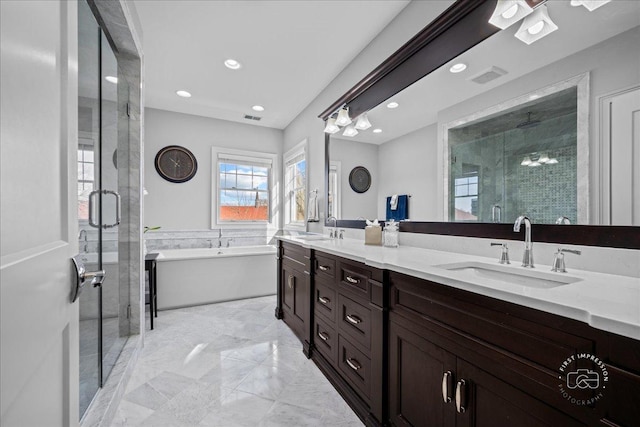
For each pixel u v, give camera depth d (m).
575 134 1.12
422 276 1.11
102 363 1.65
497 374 0.85
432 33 1.75
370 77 2.30
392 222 2.01
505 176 1.39
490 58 1.45
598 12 1.06
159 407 1.59
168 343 2.38
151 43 2.44
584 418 0.65
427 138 1.84
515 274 1.21
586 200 1.09
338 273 1.79
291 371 1.97
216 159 4.24
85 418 1.38
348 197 2.73
